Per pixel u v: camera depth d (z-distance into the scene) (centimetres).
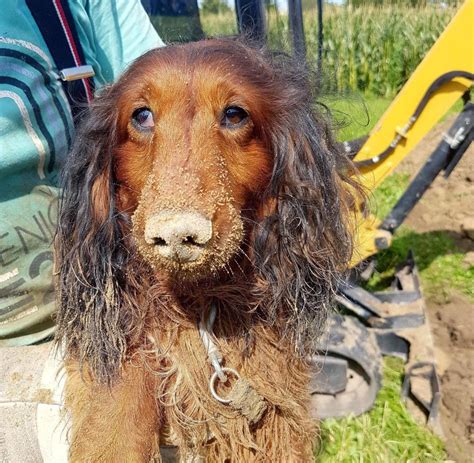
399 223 83
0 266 40
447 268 112
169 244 26
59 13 43
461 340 91
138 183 32
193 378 34
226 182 30
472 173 157
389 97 257
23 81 39
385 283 103
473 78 74
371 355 71
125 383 33
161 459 36
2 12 40
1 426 40
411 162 165
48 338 46
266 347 35
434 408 72
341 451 68
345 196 38
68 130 42
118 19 49
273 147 33
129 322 34
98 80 47
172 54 32
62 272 35
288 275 34
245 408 34
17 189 40
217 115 30
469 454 69
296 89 35
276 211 34
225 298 34
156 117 30
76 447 33
